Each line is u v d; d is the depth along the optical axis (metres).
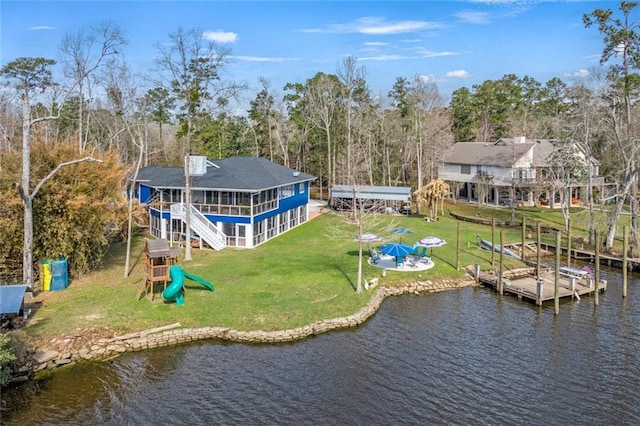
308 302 28.91
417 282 34.50
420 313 29.66
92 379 21.33
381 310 29.98
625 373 22.52
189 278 29.91
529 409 19.61
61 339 23.59
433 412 19.31
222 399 20.02
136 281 31.95
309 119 74.88
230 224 42.69
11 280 30.23
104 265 35.62
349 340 25.56
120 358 23.08
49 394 20.19
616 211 43.34
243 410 19.27
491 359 23.81
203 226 41.94
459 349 24.83
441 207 67.06
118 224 35.25
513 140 72.81
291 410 19.31
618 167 57.97
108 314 26.33
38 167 30.02
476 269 35.62
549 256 43.25
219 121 78.31
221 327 25.66
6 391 20.31
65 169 30.77
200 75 38.75
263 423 18.48
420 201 59.31
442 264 38.38
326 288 31.31
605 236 46.62
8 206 28.98
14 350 21.19
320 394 20.47
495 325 28.00
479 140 94.12
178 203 43.16
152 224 47.66
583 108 50.97
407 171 88.81
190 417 18.81
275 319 26.61
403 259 37.78
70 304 27.64
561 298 32.56
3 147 48.84
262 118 83.56
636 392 20.91
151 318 26.17
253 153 84.12
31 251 28.53
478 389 21.05
